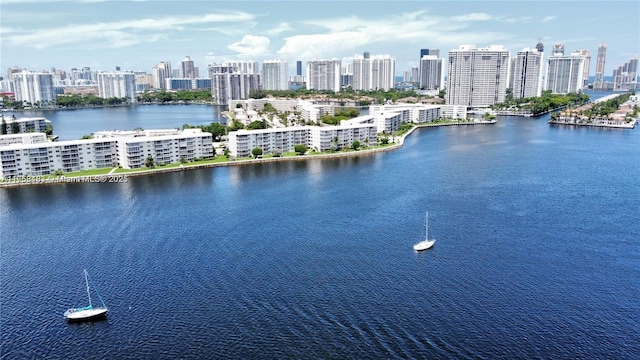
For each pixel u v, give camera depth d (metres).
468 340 157.00
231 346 155.12
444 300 179.88
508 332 160.75
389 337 158.50
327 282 193.38
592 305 175.75
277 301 179.88
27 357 152.38
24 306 179.12
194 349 154.12
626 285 189.62
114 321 169.38
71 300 182.50
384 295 183.62
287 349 153.25
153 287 190.50
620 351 151.38
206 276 198.62
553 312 171.50
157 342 158.00
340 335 159.88
